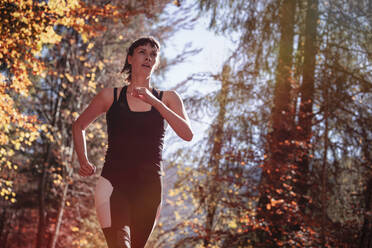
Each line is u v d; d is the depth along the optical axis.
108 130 2.46
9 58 7.59
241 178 11.46
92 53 13.02
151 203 2.35
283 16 12.88
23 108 12.30
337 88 10.80
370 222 10.22
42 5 7.05
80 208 15.17
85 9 7.98
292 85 11.62
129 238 2.17
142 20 13.99
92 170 2.48
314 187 11.27
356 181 11.51
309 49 12.15
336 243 10.20
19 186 16.17
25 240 19.52
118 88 2.50
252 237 11.55
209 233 11.76
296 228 10.84
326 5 11.70
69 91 13.49
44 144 16.00
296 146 10.81
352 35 11.30
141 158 2.36
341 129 11.34
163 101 2.53
